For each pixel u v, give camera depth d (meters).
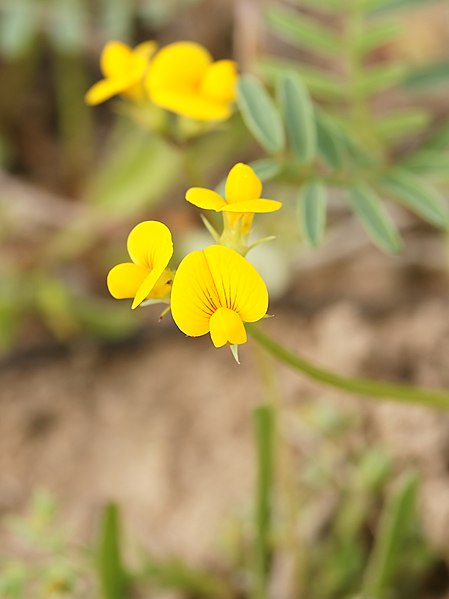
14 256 0.27
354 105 0.19
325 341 0.22
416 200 0.16
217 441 0.22
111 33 0.26
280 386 0.22
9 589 0.17
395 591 0.19
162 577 0.19
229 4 0.30
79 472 0.22
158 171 0.27
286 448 0.18
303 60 0.29
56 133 0.31
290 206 0.26
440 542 0.19
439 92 0.27
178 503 0.21
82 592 0.19
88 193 0.29
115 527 0.18
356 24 0.19
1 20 0.25
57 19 0.25
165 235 0.12
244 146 0.27
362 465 0.20
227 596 0.19
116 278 0.13
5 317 0.25
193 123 0.17
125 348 0.24
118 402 0.23
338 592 0.19
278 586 0.19
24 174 0.30
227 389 0.23
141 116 0.17
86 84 0.30
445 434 0.20
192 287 0.12
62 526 0.21
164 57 0.17
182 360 0.23
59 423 0.23
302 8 0.28
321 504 0.20
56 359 0.24
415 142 0.26
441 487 0.19
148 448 0.22
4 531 0.21
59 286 0.25
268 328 0.24
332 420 0.21
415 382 0.21
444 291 0.24
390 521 0.17
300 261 0.25
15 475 0.22
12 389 0.24
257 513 0.17
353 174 0.17
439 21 0.29
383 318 0.22
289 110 0.16
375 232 0.16
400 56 0.28
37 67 0.31
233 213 0.13
